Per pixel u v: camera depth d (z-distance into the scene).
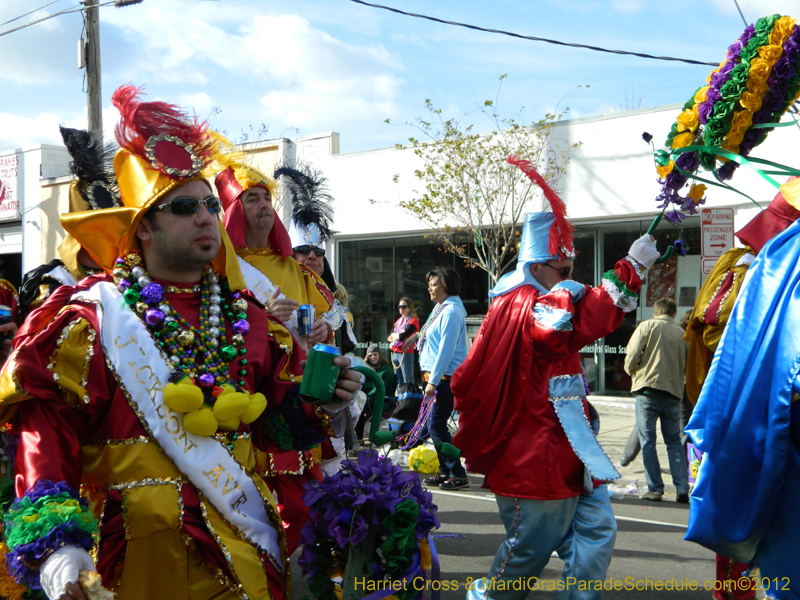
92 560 1.93
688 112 3.09
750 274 2.68
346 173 16.50
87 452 2.20
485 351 3.55
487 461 3.51
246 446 2.38
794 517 2.47
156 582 2.14
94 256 2.38
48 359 2.13
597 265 13.60
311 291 4.59
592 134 13.36
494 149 13.98
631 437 7.95
